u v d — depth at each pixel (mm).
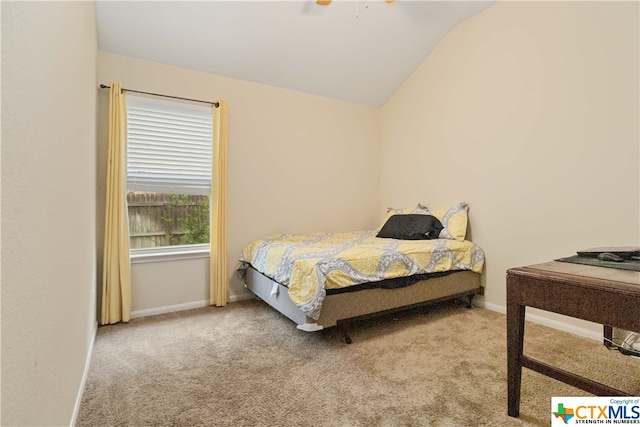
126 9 2412
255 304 3164
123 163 2676
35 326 780
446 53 3430
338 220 4039
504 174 2912
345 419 1439
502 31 2904
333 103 3973
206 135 3172
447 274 2836
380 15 2949
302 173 3740
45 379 874
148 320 2709
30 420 744
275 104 3535
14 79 623
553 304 1294
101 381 1753
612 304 1129
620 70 2199
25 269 705
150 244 2984
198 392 1652
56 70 985
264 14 2691
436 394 1629
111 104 2609
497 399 1587
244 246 3359
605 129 2275
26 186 708
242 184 3342
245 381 1757
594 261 1555
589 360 1979
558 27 2521
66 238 1177
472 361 1977
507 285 1459
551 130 2574
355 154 4168
